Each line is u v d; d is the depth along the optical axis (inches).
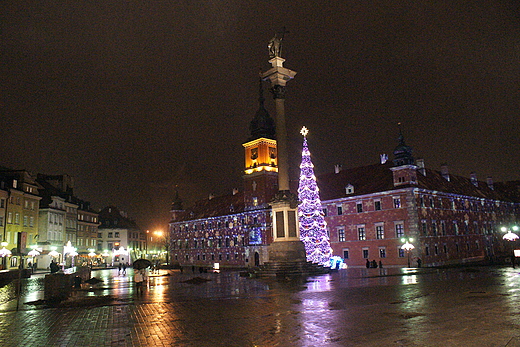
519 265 1770.4
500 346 368.5
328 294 832.3
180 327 531.8
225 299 814.5
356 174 3080.7
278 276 1461.6
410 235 2522.1
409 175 2591.0
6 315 701.3
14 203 2751.0
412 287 909.2
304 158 2223.2
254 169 3518.7
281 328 498.3
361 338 427.5
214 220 4121.6
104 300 867.4
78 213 3996.1
